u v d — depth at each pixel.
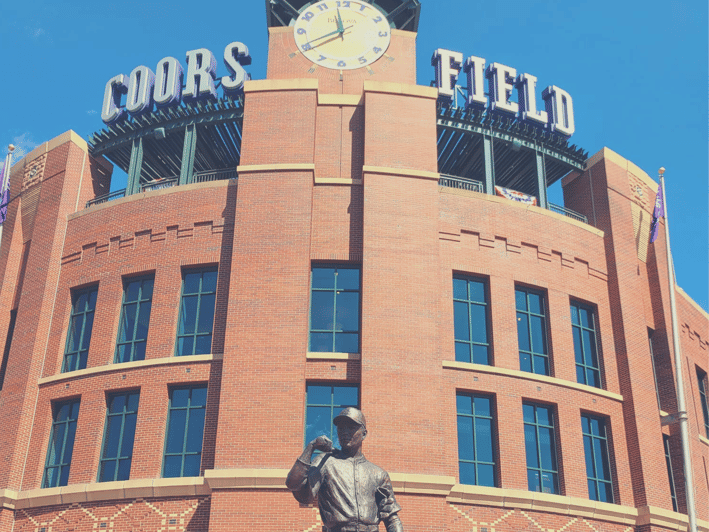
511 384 25.30
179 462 23.58
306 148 26.56
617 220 30.25
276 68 30.38
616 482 26.08
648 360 28.53
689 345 33.75
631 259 29.97
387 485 8.25
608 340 28.34
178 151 31.94
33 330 27.22
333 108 27.97
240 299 24.09
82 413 25.16
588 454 26.33
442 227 26.86
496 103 30.12
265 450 21.98
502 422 24.69
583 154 31.75
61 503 23.78
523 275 27.41
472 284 26.94
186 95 29.64
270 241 24.89
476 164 32.78
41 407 26.11
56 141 31.06
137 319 26.52
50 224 29.17
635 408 27.08
